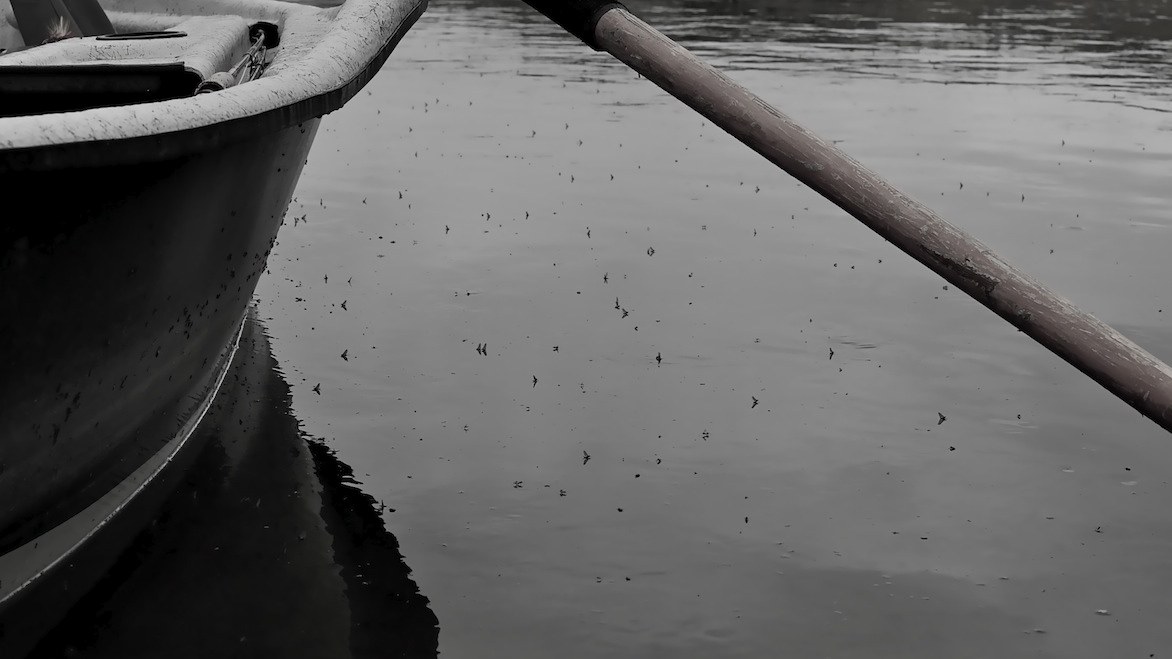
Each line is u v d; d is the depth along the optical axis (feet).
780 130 8.56
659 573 10.57
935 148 29.58
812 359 15.83
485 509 11.65
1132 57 45.65
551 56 46.68
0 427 8.90
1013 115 33.96
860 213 8.45
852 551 10.98
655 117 34.14
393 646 9.35
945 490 12.20
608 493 12.02
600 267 19.94
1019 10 62.28
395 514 11.51
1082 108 35.19
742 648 9.46
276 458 12.64
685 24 54.49
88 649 9.21
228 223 11.32
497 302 18.03
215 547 10.80
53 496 10.06
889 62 43.73
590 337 16.56
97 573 10.34
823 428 13.65
